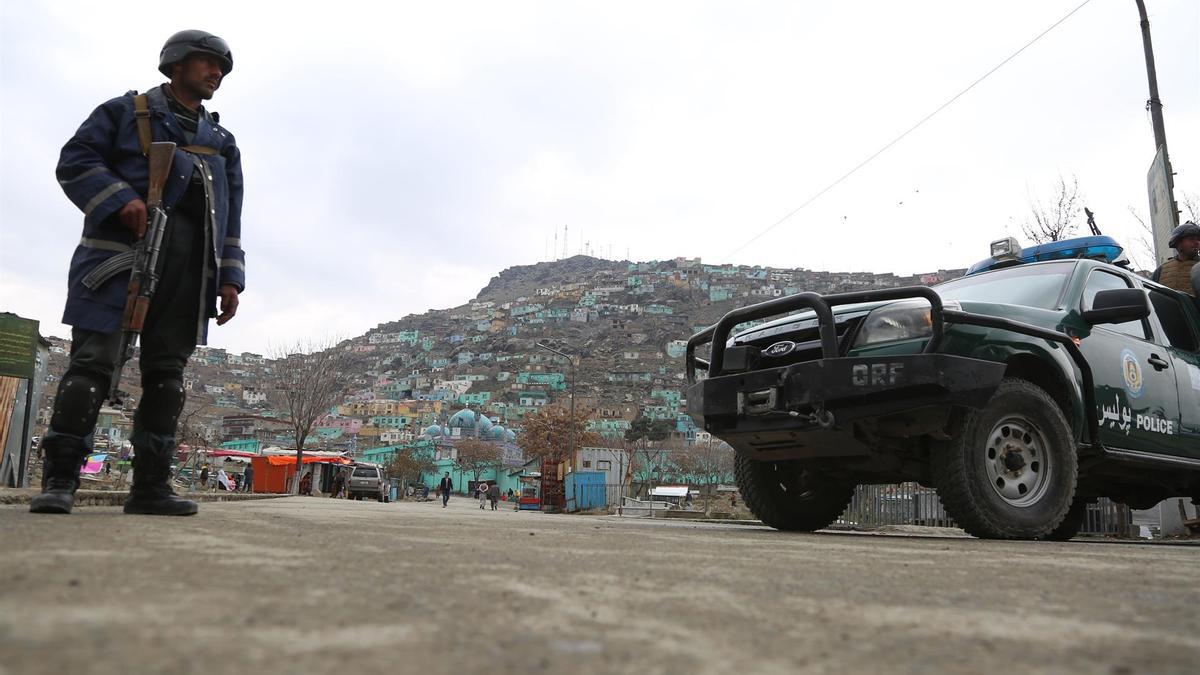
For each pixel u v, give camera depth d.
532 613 1.04
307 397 45.12
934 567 1.88
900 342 4.01
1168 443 5.12
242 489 42.81
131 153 3.23
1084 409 4.54
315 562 1.50
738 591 1.35
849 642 0.93
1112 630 1.05
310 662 0.69
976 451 4.01
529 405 184.00
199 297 3.43
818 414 4.02
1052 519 4.17
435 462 108.81
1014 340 4.23
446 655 0.76
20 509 3.30
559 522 4.87
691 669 0.75
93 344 3.10
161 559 1.39
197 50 3.35
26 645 0.69
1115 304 4.52
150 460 3.35
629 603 1.16
